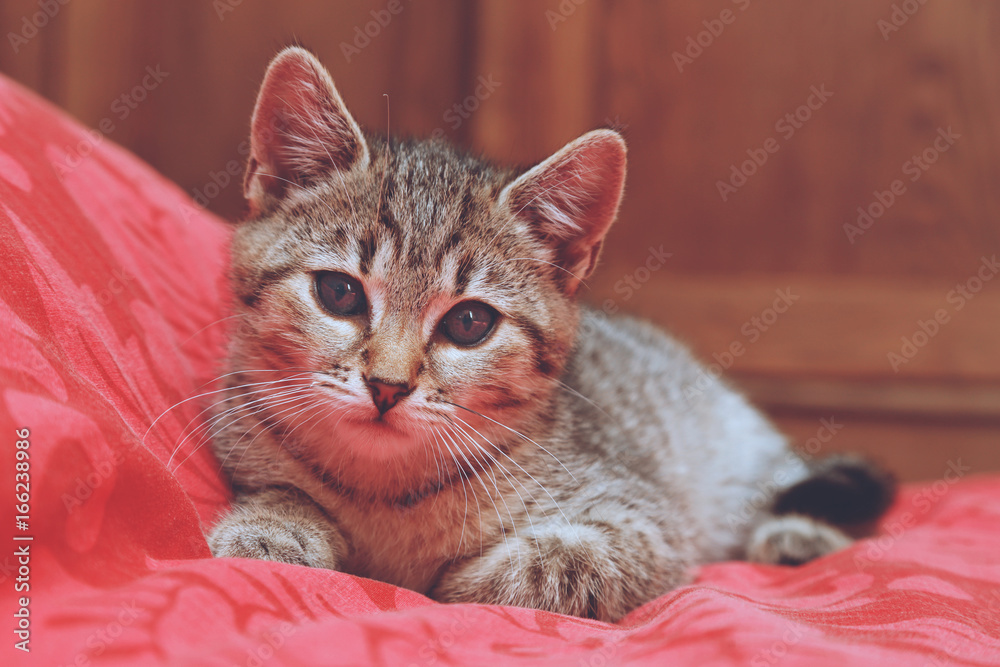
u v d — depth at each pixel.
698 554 0.42
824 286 0.64
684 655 0.27
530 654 0.28
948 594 0.33
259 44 0.63
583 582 0.33
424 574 0.35
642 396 0.43
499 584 0.33
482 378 0.35
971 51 0.63
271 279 0.34
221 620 0.27
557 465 0.36
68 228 0.34
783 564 0.40
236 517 0.33
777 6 0.64
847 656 0.27
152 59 0.62
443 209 0.35
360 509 0.35
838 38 0.64
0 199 0.32
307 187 0.36
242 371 0.35
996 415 0.63
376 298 0.34
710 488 0.44
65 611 0.26
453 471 0.35
